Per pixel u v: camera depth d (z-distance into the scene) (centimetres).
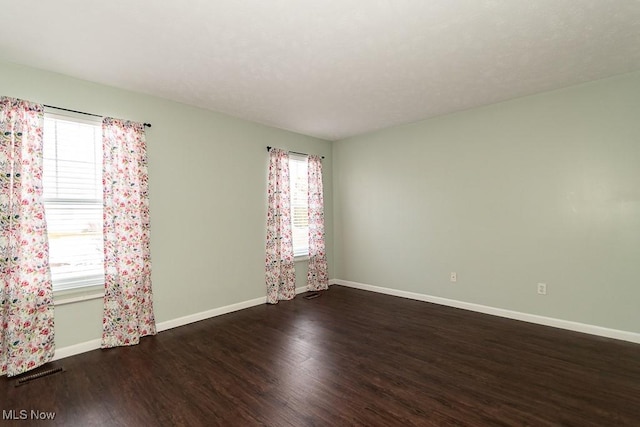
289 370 256
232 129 419
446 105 387
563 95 336
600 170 317
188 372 254
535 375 243
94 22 211
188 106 374
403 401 211
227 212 411
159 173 348
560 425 186
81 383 238
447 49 253
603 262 317
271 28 221
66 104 289
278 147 479
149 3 191
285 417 196
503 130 376
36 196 264
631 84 300
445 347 297
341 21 214
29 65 270
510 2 196
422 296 456
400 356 279
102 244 310
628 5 199
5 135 252
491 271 390
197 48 247
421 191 453
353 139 539
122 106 323
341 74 296
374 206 511
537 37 237
